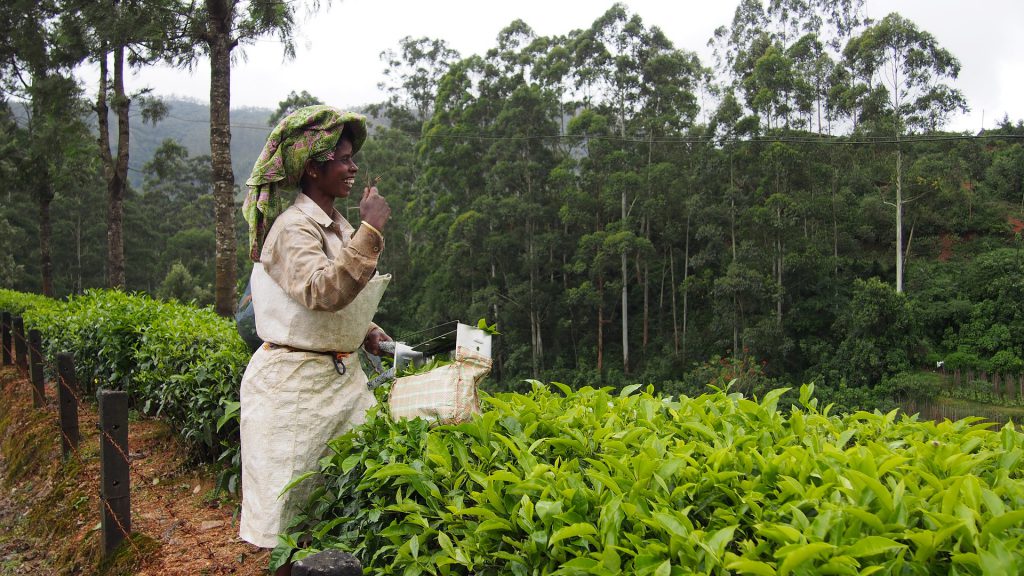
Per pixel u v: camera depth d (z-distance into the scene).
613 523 1.59
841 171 32.12
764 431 2.15
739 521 1.67
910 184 30.36
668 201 29.91
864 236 32.88
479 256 31.08
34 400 6.61
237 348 4.25
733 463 1.92
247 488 2.25
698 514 1.76
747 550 1.52
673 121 29.61
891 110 29.55
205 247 49.97
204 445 4.48
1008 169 39.38
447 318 33.22
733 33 39.12
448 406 2.22
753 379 24.09
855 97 29.53
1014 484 1.67
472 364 2.31
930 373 25.61
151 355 5.00
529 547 1.67
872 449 1.95
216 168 8.73
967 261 31.81
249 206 2.26
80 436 5.36
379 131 42.16
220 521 3.65
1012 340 26.88
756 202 28.34
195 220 55.50
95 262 46.56
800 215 27.09
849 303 26.92
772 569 1.34
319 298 2.03
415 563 1.82
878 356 24.67
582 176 30.31
